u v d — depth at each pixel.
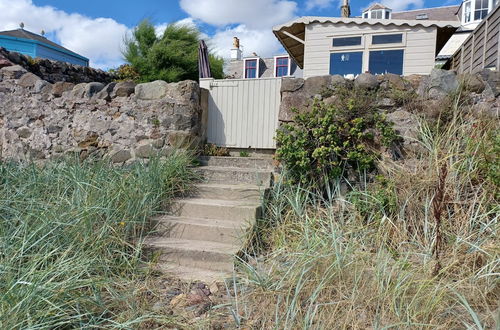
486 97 3.87
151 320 2.29
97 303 2.27
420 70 7.43
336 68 8.00
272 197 3.97
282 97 4.39
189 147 4.80
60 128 5.23
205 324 2.25
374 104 4.04
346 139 3.98
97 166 4.13
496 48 5.09
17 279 2.19
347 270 2.51
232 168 4.65
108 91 5.06
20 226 2.79
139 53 11.05
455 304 2.25
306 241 2.86
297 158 3.92
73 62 11.80
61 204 3.23
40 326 1.93
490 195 3.17
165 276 2.96
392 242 3.05
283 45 9.27
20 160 4.59
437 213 2.66
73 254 2.71
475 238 2.84
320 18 7.90
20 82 5.45
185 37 11.27
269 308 2.36
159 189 3.91
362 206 3.50
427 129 3.77
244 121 5.36
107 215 3.12
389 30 7.60
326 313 2.23
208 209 3.78
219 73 12.66
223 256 3.10
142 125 4.89
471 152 3.47
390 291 2.28
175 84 4.82
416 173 3.54
